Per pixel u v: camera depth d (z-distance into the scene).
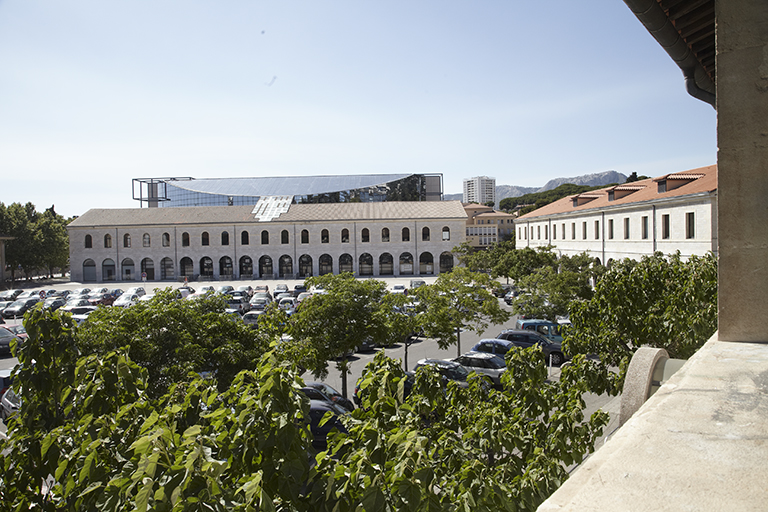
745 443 1.75
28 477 5.80
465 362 21.06
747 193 3.46
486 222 140.88
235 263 79.00
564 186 168.00
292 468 3.80
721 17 3.51
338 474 3.80
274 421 3.93
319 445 13.19
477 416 7.73
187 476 3.43
